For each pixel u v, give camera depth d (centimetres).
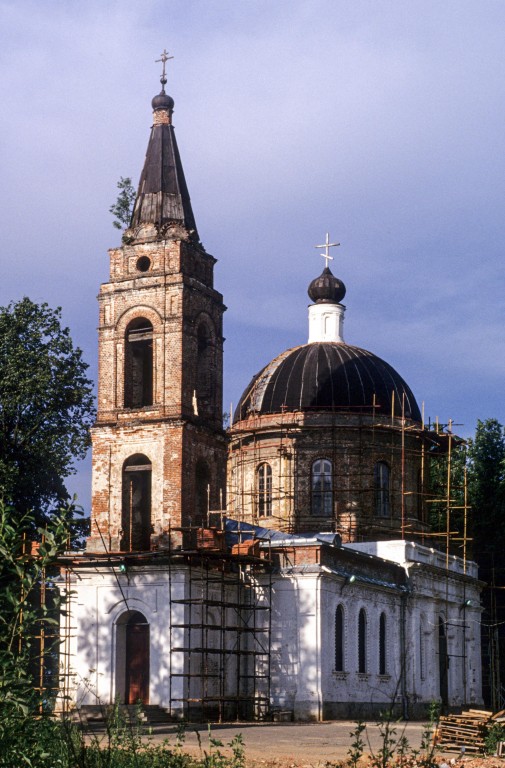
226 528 5622
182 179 5322
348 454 6238
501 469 7938
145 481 5228
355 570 5534
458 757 3188
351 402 6306
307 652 5084
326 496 6225
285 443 6281
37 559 2022
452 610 6538
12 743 2016
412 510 6412
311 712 5009
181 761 2478
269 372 6556
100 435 5091
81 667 4947
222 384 5319
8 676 1975
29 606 2034
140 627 4975
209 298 5256
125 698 4925
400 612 5894
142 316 5106
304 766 2950
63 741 2167
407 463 6406
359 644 5491
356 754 2212
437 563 6400
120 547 4972
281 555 5231
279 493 6256
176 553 4750
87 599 4997
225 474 5262
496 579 7825
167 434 4962
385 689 5644
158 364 5047
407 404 6481
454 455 7856
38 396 5925
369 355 6600
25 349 6044
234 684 5141
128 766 2356
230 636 5172
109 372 5134
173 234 5150
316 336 6769
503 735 3431
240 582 5175
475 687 6706
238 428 6500
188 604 4831
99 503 5047
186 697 4769
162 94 5369
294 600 5153
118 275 5191
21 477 5919
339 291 6819
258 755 3262
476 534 7919
